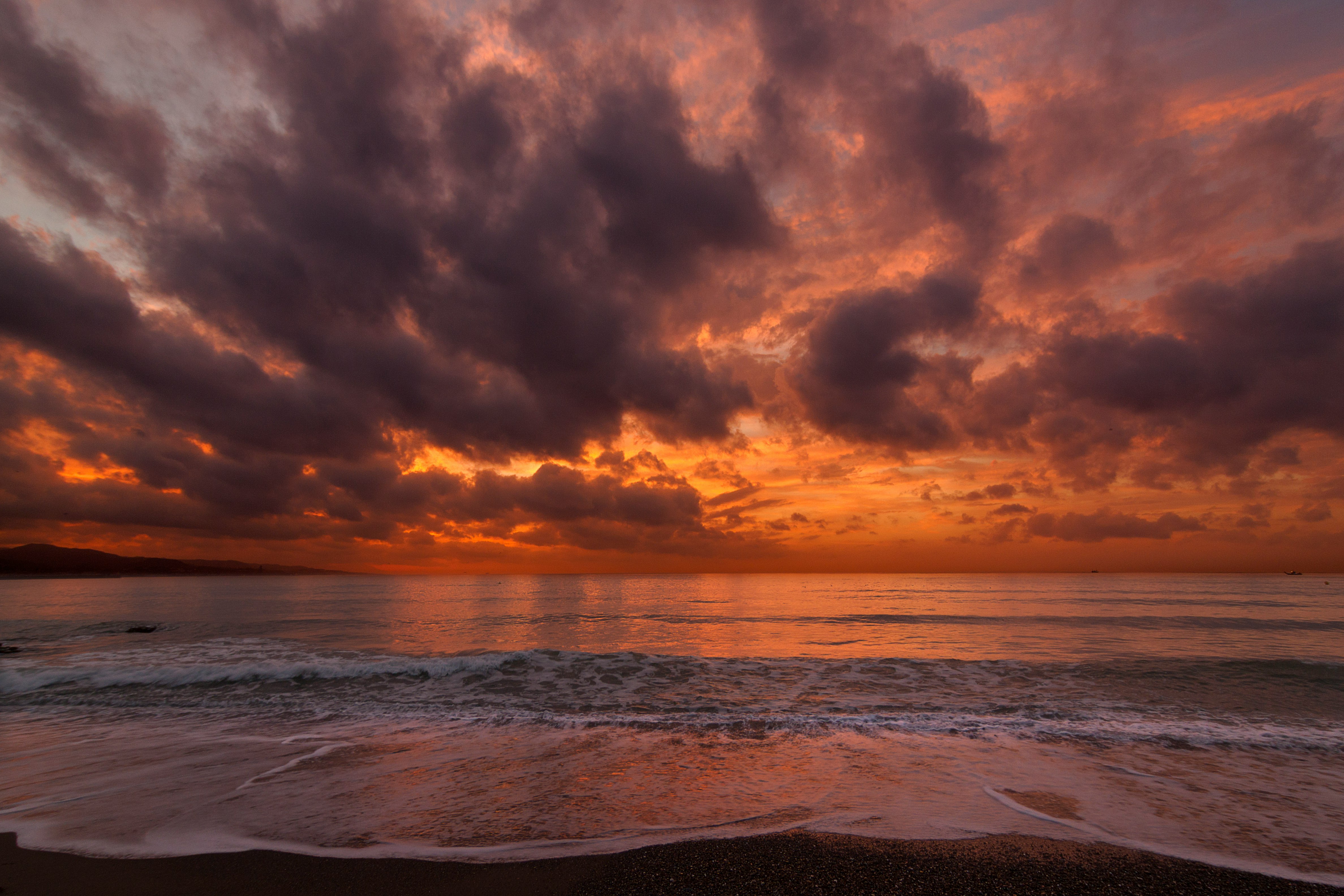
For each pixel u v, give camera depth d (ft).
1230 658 56.18
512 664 49.93
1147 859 16.58
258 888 14.83
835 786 22.13
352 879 15.24
